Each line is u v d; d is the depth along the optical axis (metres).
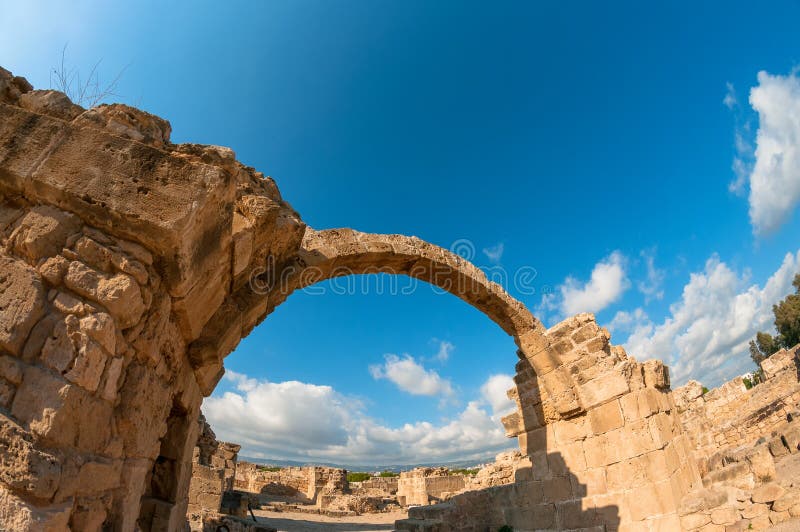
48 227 3.43
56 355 3.12
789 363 19.45
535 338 11.50
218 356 6.08
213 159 4.33
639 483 9.27
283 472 28.73
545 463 11.14
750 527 7.79
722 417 18.45
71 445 3.11
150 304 3.92
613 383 10.06
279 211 5.80
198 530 10.88
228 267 5.27
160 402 4.80
